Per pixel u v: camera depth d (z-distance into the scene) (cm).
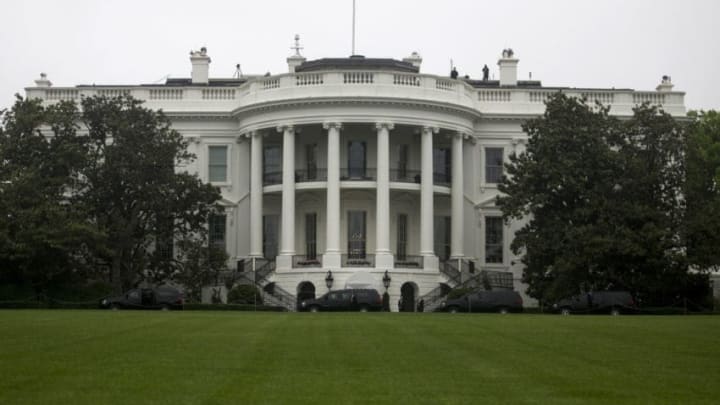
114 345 2356
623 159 5119
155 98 6550
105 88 6531
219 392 1705
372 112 5916
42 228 4991
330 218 5862
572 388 1764
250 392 1709
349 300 5178
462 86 6244
